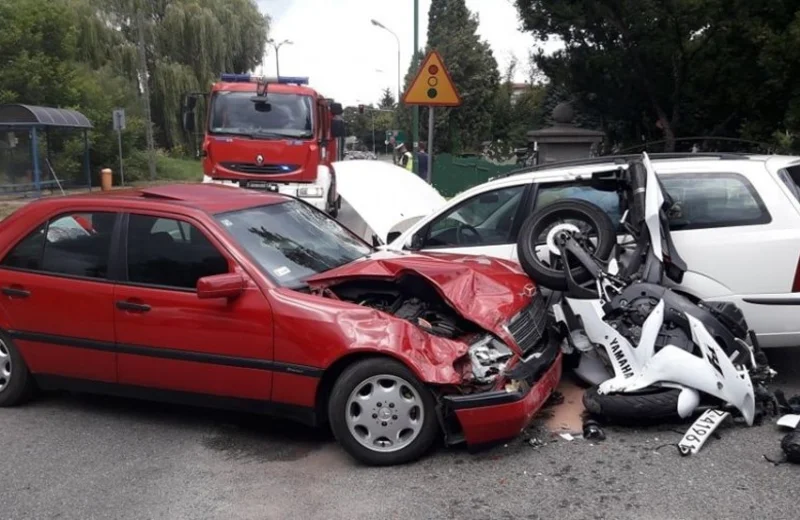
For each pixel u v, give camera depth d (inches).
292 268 207.9
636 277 213.0
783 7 438.9
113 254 213.3
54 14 1198.9
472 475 175.5
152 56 1477.6
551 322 217.3
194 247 205.9
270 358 190.9
